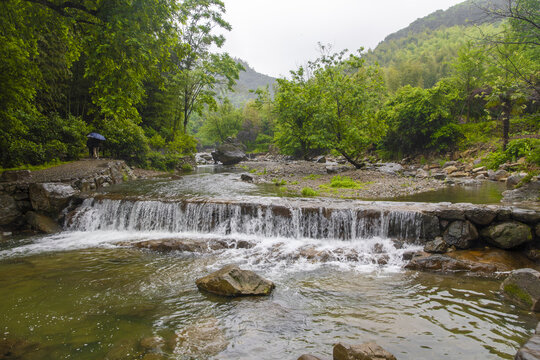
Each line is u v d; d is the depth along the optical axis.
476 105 37.03
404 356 3.88
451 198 12.98
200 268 7.54
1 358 3.87
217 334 4.47
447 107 34.59
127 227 11.68
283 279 6.79
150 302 5.63
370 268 7.43
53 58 17.52
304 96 26.78
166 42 11.52
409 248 8.36
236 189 16.41
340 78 23.91
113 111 11.77
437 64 71.00
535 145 11.70
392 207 9.60
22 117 17.22
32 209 11.89
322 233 9.78
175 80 33.88
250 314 5.11
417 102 33.59
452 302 5.46
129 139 25.47
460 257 7.51
